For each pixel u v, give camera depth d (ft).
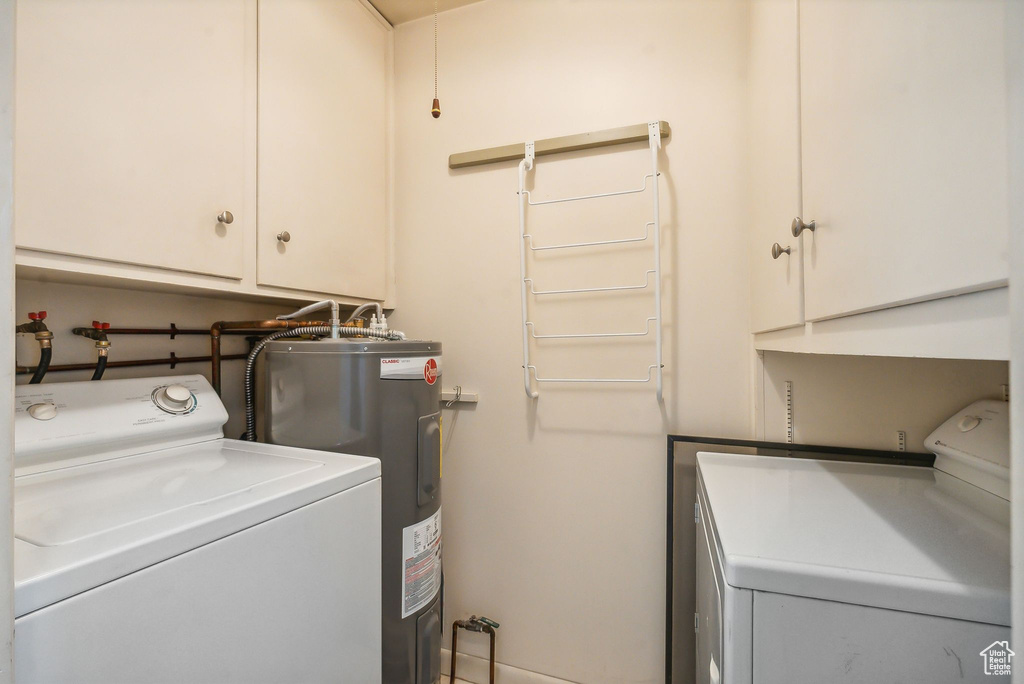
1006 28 0.81
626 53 5.04
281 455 3.30
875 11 1.65
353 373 3.71
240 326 4.43
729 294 4.70
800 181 2.67
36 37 2.43
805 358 4.37
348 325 5.08
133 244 2.92
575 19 5.23
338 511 2.71
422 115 5.86
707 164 4.77
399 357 3.91
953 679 1.57
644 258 4.97
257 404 5.06
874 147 1.66
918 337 1.42
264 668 2.19
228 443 3.68
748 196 4.65
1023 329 0.76
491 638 5.31
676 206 4.87
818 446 4.20
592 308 5.16
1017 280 0.78
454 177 5.73
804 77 2.57
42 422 2.82
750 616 1.79
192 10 3.32
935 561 1.80
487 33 5.58
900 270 1.46
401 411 3.90
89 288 3.62
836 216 2.05
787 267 3.00
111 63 2.79
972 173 1.10
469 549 5.58
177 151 3.20
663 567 4.86
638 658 4.90
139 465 2.99
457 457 5.67
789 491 2.90
